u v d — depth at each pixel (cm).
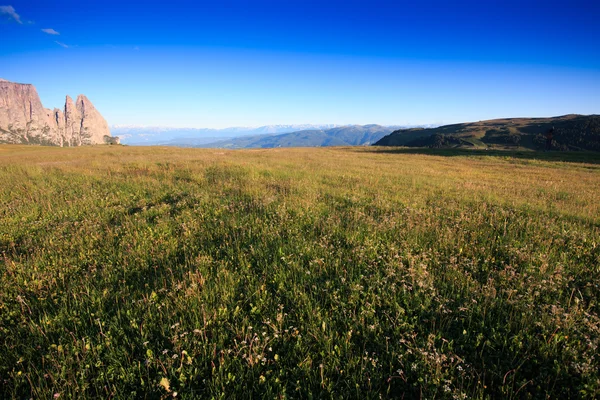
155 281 464
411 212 838
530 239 648
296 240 619
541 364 324
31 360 330
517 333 360
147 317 381
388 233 671
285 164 2161
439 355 322
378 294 437
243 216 801
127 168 1791
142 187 1207
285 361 329
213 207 909
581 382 294
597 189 1553
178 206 925
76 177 1431
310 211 840
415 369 309
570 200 1166
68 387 291
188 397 285
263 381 300
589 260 558
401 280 466
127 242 629
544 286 441
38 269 515
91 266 530
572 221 835
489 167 2816
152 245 613
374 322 378
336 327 375
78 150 4578
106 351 337
